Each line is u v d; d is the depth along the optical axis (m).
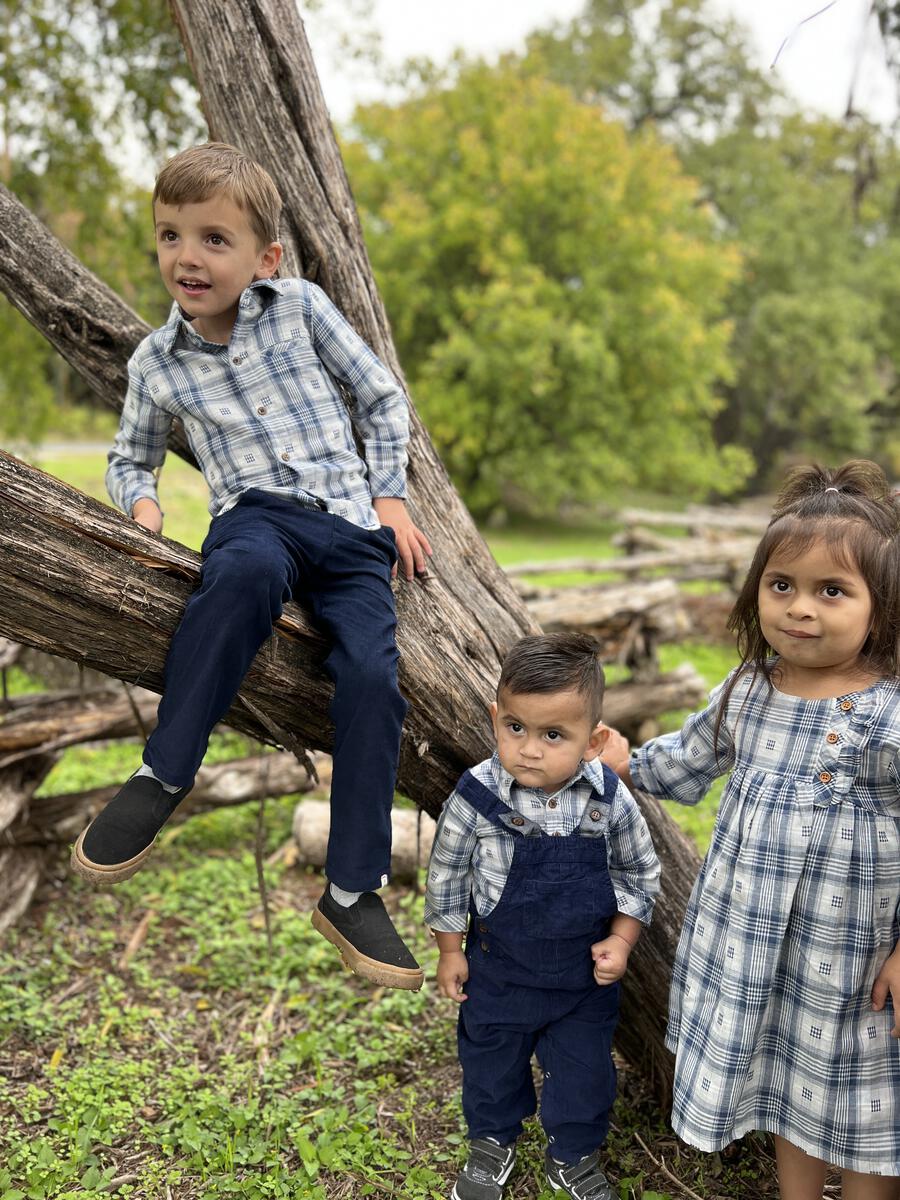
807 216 27.14
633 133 29.30
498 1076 2.34
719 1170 2.50
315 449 2.14
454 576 2.60
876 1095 1.99
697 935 2.16
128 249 7.45
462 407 19.38
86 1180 2.42
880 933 1.99
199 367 2.12
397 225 19.36
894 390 30.03
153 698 4.44
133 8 6.30
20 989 3.40
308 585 2.11
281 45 2.55
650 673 6.43
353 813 1.96
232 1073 2.94
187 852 4.59
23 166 7.30
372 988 3.48
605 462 19.69
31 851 4.13
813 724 2.02
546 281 19.42
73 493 1.92
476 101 20.91
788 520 1.99
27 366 8.42
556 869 2.23
